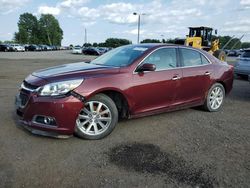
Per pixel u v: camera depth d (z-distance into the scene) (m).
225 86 6.84
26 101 4.50
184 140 4.77
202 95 6.31
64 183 3.34
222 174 3.64
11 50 56.50
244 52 12.97
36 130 4.45
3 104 6.73
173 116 6.16
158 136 4.93
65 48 97.62
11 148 4.23
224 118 6.14
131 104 5.03
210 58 6.58
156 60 5.45
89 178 3.46
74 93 4.37
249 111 6.86
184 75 5.81
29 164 3.76
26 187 3.24
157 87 5.33
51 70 5.00
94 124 4.66
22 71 14.89
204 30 24.02
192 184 3.39
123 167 3.75
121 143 4.57
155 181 3.43
